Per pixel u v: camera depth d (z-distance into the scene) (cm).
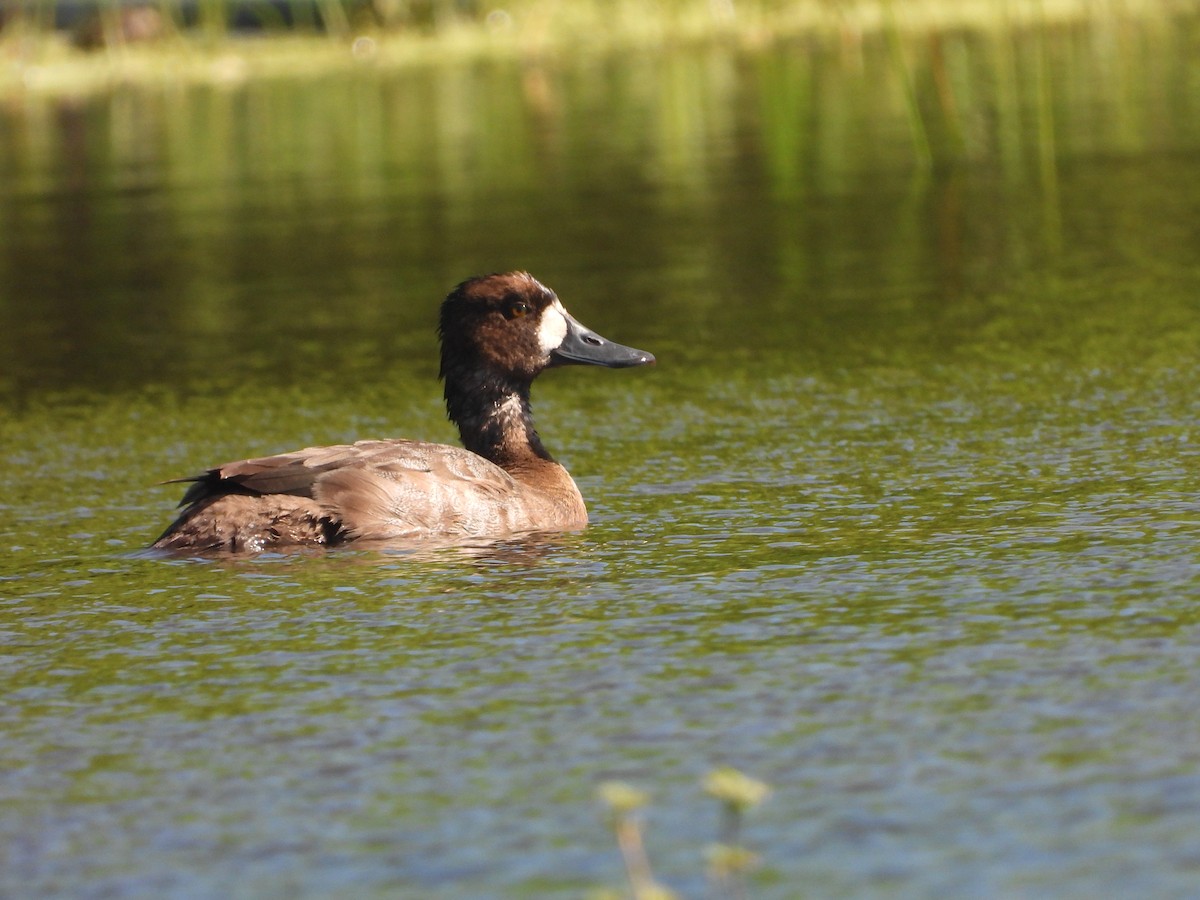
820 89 3478
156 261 2381
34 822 724
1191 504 1162
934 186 2645
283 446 1522
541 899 633
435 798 726
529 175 2866
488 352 1347
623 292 2105
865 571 1045
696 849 666
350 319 2034
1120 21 4141
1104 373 1609
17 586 1102
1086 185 2561
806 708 807
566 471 1316
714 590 1020
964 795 699
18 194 2866
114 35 4200
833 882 634
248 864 674
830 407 1563
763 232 2405
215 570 1109
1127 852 643
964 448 1384
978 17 4191
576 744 777
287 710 843
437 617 988
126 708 859
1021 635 898
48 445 1563
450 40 4384
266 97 3747
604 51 4266
